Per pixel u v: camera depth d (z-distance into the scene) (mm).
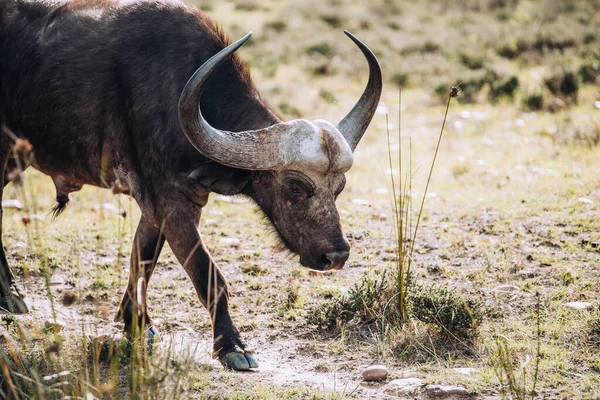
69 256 30047
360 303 23906
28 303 25719
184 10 22703
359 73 72125
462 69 70625
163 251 31109
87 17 22922
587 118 49781
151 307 26094
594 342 21828
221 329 21188
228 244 31938
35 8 23703
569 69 58750
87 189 41281
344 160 20516
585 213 32500
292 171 20609
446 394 19156
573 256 28344
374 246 30922
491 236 31094
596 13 91375
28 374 19516
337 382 20469
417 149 48281
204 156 21250
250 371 20953
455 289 24641
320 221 20844
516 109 56719
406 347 21969
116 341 22047
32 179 44469
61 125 23016
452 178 40438
